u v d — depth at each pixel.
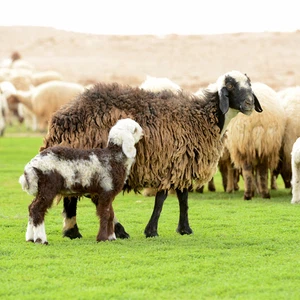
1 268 11.09
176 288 10.00
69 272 10.82
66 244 12.86
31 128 55.78
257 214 17.02
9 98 56.16
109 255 11.91
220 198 20.94
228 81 14.14
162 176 13.76
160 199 13.92
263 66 95.94
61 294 9.65
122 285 10.12
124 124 12.88
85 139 13.39
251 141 19.78
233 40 108.81
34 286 10.04
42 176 12.37
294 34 109.19
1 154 34.31
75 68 96.81
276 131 19.86
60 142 13.50
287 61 97.06
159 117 13.73
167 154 13.66
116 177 12.77
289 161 21.17
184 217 14.34
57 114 13.70
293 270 10.98
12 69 64.81
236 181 23.44
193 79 90.81
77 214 17.00
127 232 14.51
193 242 13.23
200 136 13.93
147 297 9.55
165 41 111.12
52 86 49.22
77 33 119.31
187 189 14.27
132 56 106.19
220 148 14.36
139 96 13.92
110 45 111.38
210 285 10.15
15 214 17.03
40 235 12.77
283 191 23.00
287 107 21.00
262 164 20.38
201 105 14.16
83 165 12.55
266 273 10.79
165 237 13.80
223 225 15.45
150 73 95.69
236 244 13.12
